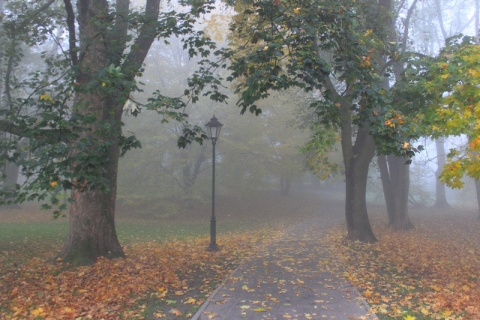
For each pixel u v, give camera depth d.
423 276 8.91
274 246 13.36
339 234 16.70
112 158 10.21
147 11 11.10
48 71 10.39
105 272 8.70
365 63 8.62
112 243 10.26
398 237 16.36
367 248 12.84
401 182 19.67
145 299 6.89
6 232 15.91
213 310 6.18
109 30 9.52
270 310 6.17
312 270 9.25
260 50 8.21
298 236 16.45
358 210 14.37
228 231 19.19
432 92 9.32
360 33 10.06
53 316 5.93
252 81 7.98
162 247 13.16
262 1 9.76
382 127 7.84
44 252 11.54
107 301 6.62
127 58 9.41
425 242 14.96
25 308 6.35
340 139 15.23
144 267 9.31
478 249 13.47
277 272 8.99
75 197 9.86
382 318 5.88
